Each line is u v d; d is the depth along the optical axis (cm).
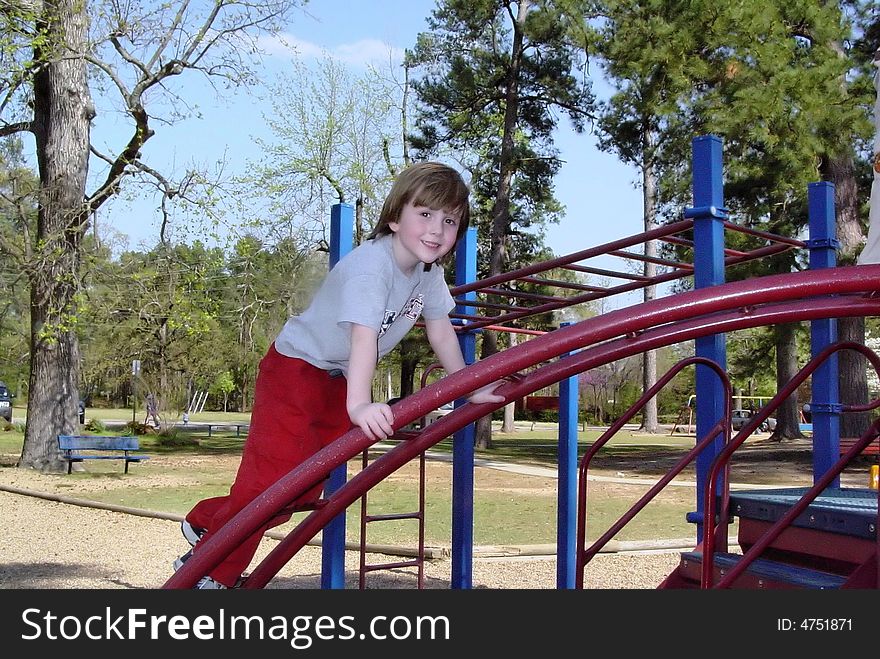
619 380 4388
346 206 472
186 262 1672
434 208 250
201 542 269
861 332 1736
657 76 1692
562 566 482
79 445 1525
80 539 852
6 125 1642
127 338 2548
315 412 273
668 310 226
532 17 2367
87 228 1595
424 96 2578
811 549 311
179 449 2234
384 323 267
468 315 510
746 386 4219
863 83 1612
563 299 541
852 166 1714
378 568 496
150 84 1589
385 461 278
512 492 1295
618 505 1119
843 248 1686
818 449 424
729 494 356
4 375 4116
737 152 1634
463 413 265
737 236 1630
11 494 1235
